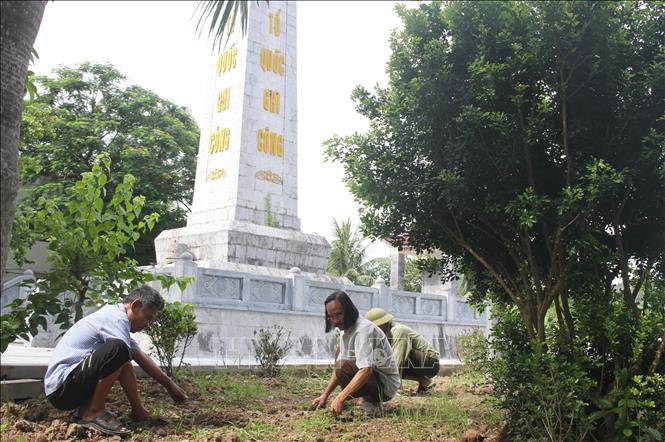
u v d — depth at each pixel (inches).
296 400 273.1
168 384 224.7
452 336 629.9
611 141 181.5
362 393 229.8
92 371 182.7
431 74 181.8
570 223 169.9
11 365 236.7
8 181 97.2
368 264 1068.5
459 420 212.5
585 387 163.9
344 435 188.4
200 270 449.7
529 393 168.9
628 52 177.6
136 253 967.0
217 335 447.5
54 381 184.9
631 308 178.1
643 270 192.5
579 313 184.1
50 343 446.0
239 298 474.3
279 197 681.6
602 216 194.7
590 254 180.7
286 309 506.3
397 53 195.3
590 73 174.2
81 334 191.5
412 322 590.6
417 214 202.5
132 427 192.9
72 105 1011.9
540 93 184.7
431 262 227.1
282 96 701.9
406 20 196.9
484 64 182.7
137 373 283.6
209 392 273.7
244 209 645.9
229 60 689.6
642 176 176.9
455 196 180.1
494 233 203.3
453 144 183.5
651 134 166.2
